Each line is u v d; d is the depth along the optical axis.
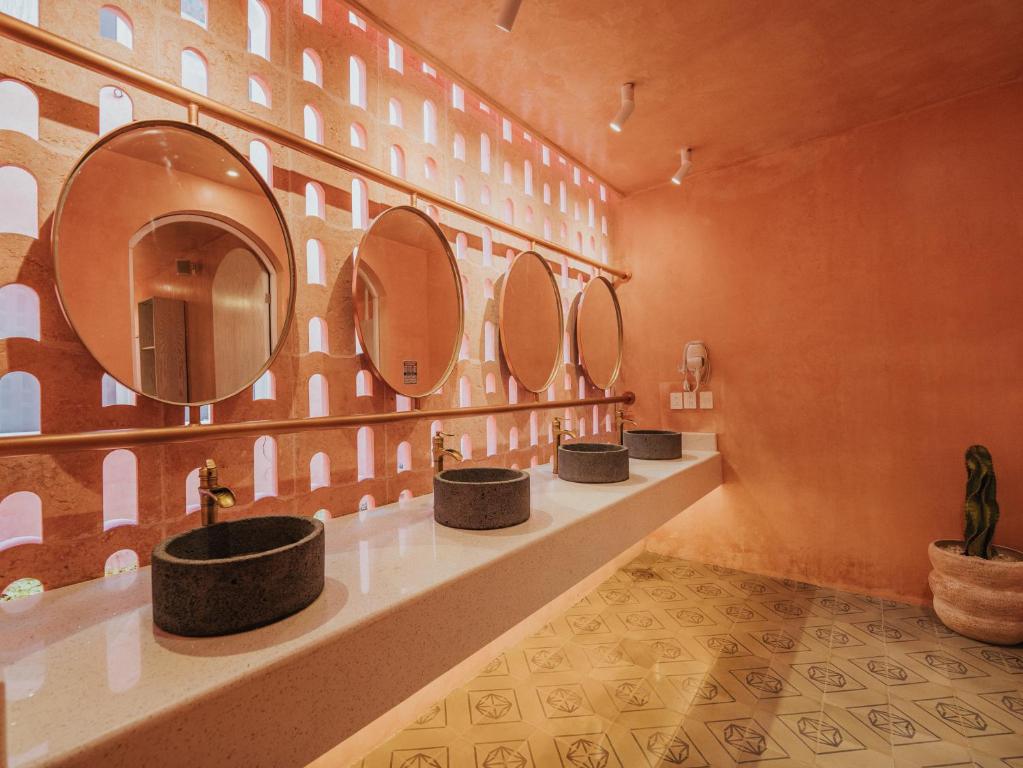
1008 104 1.90
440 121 1.76
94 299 0.95
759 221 2.44
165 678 0.65
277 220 1.22
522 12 1.47
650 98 1.94
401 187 1.50
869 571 2.20
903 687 1.56
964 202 1.98
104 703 0.60
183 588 0.75
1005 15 1.52
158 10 1.08
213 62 1.16
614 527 1.54
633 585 2.39
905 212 2.10
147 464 1.05
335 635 0.77
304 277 1.32
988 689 1.54
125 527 1.02
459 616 0.99
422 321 1.61
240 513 1.18
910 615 2.02
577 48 1.64
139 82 0.98
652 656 1.78
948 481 2.02
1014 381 1.90
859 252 2.20
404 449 1.60
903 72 1.81
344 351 1.41
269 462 1.26
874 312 2.17
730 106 2.01
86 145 0.97
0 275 0.87
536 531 1.26
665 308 2.72
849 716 1.43
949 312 2.01
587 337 2.51
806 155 2.31
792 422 2.37
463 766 1.29
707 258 2.59
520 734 1.41
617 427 2.59
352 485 1.42
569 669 1.72
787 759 1.28
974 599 1.77
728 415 2.54
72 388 0.95
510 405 1.88
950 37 1.62
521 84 1.83
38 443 0.86
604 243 2.78
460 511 1.27
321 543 0.90
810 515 2.34
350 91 1.47
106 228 0.96
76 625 0.80
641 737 1.38
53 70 0.94
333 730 0.76
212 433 1.08
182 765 0.60
